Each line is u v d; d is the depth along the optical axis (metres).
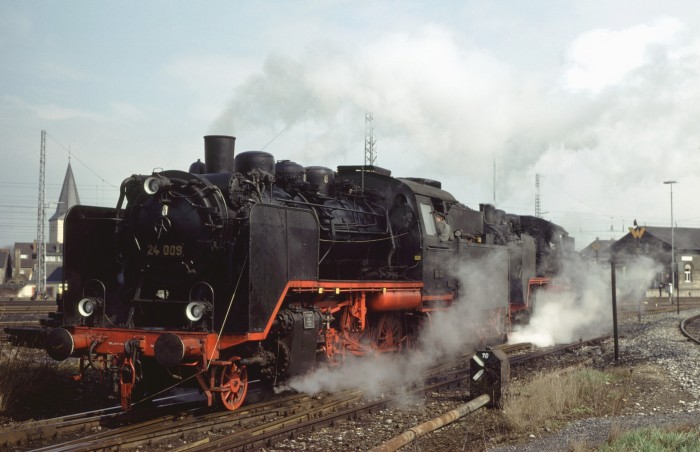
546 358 15.79
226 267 9.23
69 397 10.30
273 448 7.45
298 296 10.59
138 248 9.94
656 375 12.98
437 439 8.10
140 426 8.15
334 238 11.91
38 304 27.73
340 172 14.84
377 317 13.09
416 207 13.98
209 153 10.80
